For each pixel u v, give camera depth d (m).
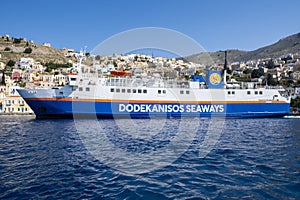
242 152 14.61
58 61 177.38
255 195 7.70
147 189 8.19
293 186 8.50
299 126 31.73
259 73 147.75
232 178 9.42
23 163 11.58
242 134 23.56
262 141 19.16
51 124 31.27
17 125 32.19
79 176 9.54
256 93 43.84
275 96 44.75
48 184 8.59
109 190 8.08
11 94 81.25
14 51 187.50
